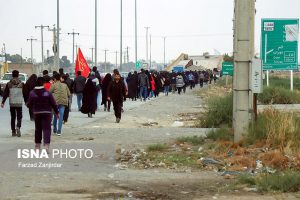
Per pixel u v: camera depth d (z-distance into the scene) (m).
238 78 19.48
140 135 24.83
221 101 30.36
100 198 12.38
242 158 16.95
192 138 21.80
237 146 18.94
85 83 38.16
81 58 45.25
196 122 31.58
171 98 61.47
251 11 19.98
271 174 14.71
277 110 21.53
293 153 17.27
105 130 27.11
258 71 19.39
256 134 19.27
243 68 19.42
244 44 19.39
